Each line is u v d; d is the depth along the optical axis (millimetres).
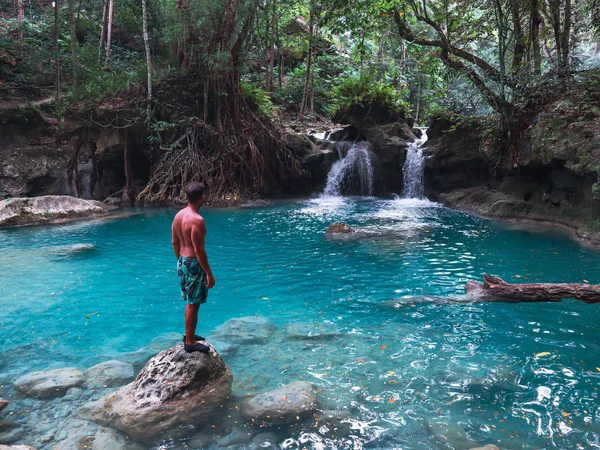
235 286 6988
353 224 11742
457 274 7188
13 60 20453
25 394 3889
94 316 5855
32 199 13203
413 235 10164
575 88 11570
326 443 3152
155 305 6250
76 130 17141
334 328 5258
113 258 8820
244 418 3465
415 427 3318
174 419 3418
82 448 3152
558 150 10289
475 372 4121
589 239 8977
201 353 3895
